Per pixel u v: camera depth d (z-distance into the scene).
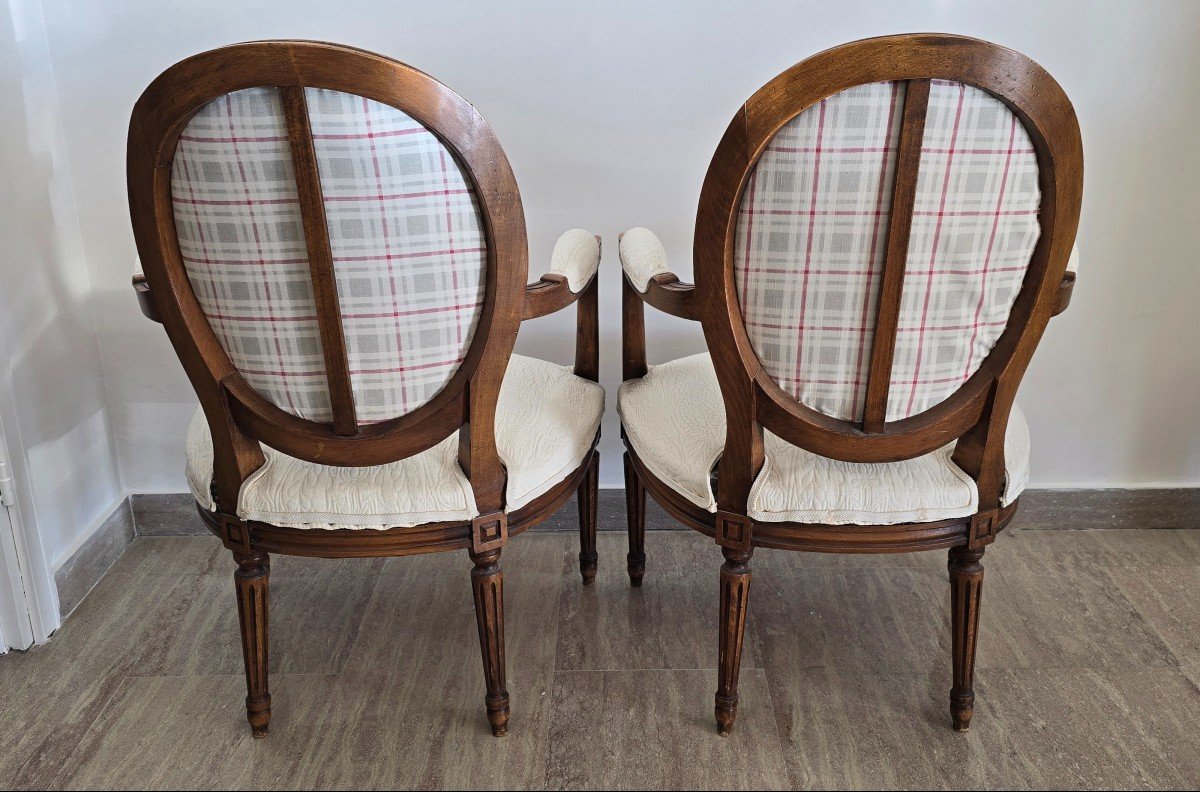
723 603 1.44
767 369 1.30
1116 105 1.84
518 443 1.43
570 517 2.16
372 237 1.16
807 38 1.82
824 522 1.35
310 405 1.29
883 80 1.07
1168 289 1.97
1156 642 1.75
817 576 1.98
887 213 1.16
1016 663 1.69
